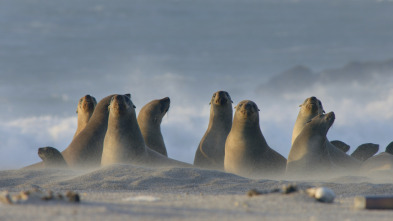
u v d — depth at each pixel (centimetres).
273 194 2503
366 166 5031
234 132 5053
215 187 3522
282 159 5159
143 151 4988
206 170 4066
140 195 2800
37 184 3759
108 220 1844
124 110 4903
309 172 4762
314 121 4862
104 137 5428
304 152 4806
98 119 5506
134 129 4972
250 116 4972
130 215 1956
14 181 3884
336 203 2475
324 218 2009
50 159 5044
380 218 2048
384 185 3438
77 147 5347
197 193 3145
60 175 4122
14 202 2145
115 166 4138
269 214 2066
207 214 2030
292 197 2433
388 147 5653
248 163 4978
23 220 1816
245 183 3672
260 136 5072
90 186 3538
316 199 2447
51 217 1870
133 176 3825
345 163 5141
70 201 2236
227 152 5097
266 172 4981
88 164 5316
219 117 5700
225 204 2300
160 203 2350
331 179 4228
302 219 1964
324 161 4809
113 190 3350
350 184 3516
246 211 2123
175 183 3662
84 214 1939
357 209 2288
